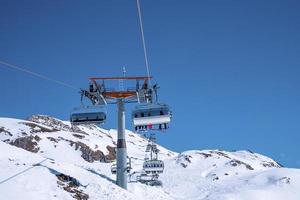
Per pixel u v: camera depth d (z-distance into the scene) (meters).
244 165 117.56
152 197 47.34
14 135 121.44
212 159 128.88
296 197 78.50
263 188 82.81
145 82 40.34
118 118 42.91
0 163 31.09
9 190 25.52
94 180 34.31
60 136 129.25
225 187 88.88
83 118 31.88
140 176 70.25
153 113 32.19
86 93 39.94
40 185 27.98
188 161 125.12
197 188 95.00
